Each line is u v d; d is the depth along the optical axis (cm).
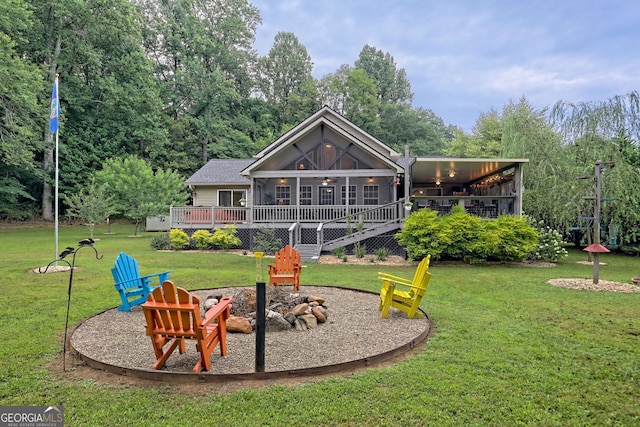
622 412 306
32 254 1396
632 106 1628
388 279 606
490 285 873
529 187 1808
